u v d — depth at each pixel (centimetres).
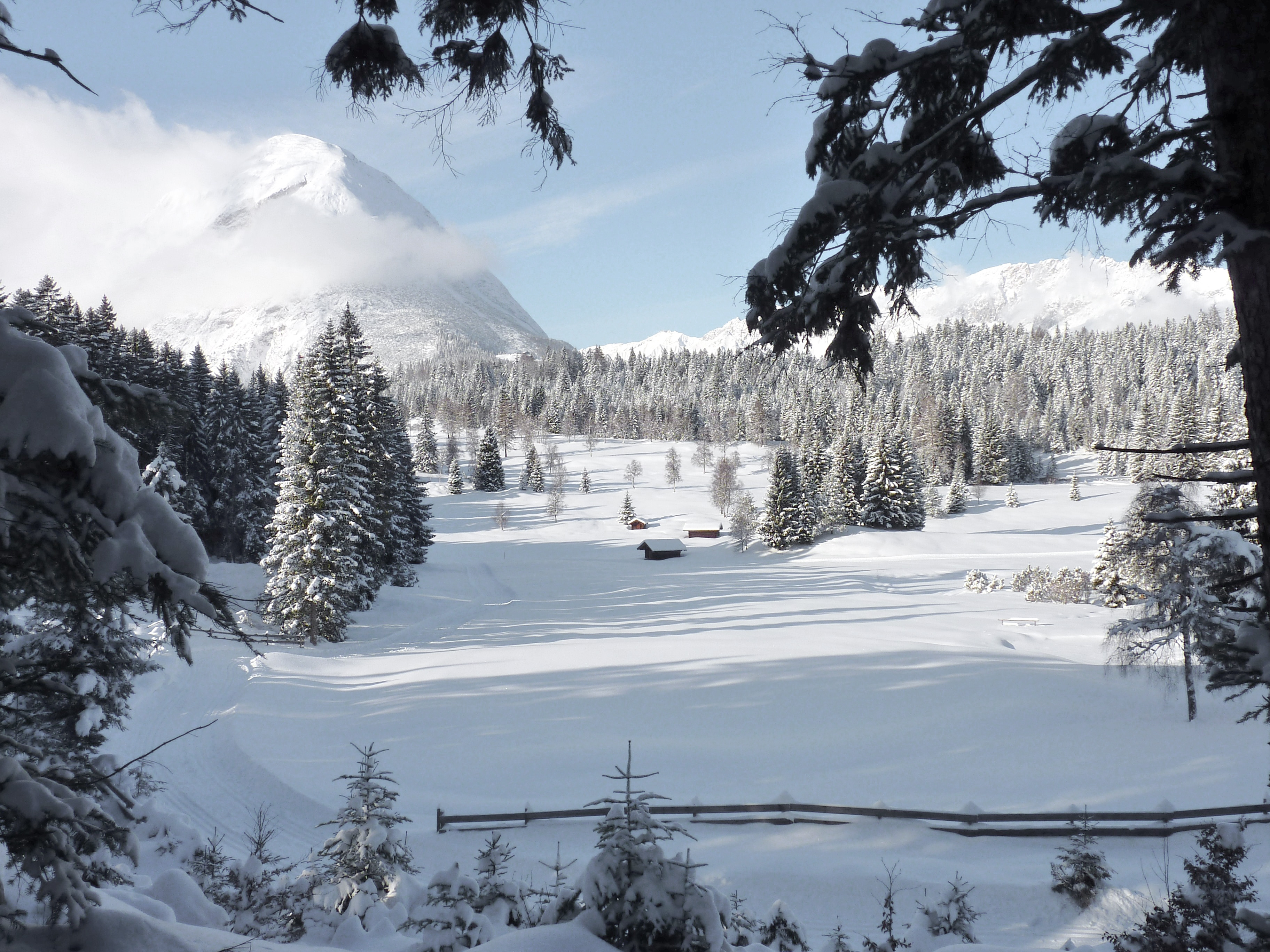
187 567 455
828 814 1825
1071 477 15338
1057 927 1365
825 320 468
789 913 1037
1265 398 385
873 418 15388
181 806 1967
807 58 439
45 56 355
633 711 2898
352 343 5206
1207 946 827
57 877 498
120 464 455
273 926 1096
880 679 3275
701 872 1559
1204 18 397
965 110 444
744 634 4772
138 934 546
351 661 3847
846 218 438
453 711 2931
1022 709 2834
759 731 2634
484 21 484
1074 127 462
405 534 6356
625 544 11438
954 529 11156
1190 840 1672
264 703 2942
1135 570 3014
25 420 414
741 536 10394
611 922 610
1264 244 375
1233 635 467
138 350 5694
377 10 482
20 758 508
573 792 2088
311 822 1911
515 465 17925
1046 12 395
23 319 475
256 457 6216
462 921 859
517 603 6506
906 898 1459
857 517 10844
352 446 4438
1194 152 444
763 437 19275
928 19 423
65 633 1456
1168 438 12144
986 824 1759
